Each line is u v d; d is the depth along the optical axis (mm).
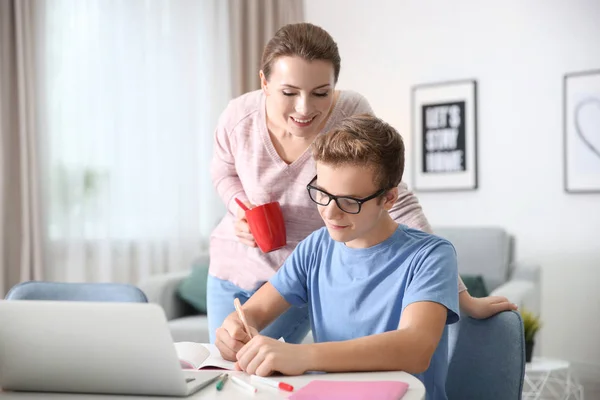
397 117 4195
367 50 4301
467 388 1340
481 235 3604
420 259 1242
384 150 1161
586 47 3598
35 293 1729
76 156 3977
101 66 4008
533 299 3311
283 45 1372
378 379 1008
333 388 937
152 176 4156
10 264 3848
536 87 3736
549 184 3701
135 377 955
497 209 3859
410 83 4141
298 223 1647
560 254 3668
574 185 3623
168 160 4188
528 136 3762
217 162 1785
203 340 3047
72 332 960
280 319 1629
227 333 1233
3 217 3787
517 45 3791
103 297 1709
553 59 3688
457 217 3988
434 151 4047
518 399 1268
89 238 4016
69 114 3965
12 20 3842
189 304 3504
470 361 1344
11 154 3852
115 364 955
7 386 1018
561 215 3668
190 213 4230
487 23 3883
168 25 4191
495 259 3539
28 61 3832
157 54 4152
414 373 1096
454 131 3975
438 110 4027
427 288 1180
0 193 3768
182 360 1182
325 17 4461
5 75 3809
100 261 4012
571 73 3631
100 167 4016
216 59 4312
